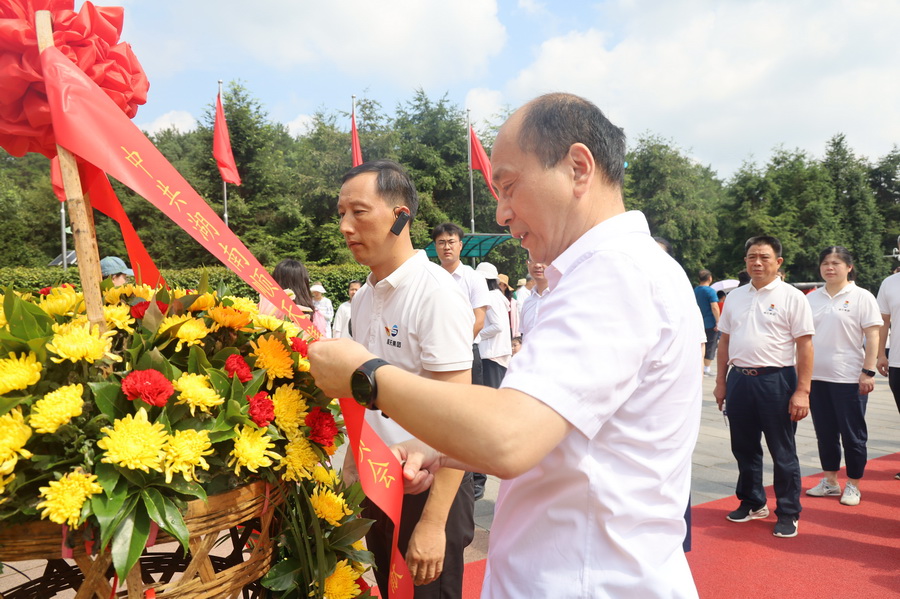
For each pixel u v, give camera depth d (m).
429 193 31.58
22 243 30.23
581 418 0.86
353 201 1.85
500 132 1.11
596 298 0.91
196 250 27.20
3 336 1.05
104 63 1.25
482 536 3.54
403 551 1.84
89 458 0.99
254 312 1.41
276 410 1.24
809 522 4.01
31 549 0.98
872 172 45.41
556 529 0.98
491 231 33.09
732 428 4.03
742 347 3.92
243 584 1.17
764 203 38.88
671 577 0.99
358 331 2.05
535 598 0.97
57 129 1.12
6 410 0.99
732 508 4.25
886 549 3.59
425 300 1.82
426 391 0.88
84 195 1.34
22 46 1.16
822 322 4.45
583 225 1.05
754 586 3.15
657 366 0.95
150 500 0.99
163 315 1.24
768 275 3.88
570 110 1.05
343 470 1.91
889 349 4.96
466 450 0.84
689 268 37.34
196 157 30.19
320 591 1.26
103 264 4.77
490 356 4.82
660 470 0.98
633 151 37.41
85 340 1.05
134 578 1.02
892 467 5.27
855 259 39.69
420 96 33.97
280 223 28.70
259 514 1.19
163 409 1.08
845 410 4.39
